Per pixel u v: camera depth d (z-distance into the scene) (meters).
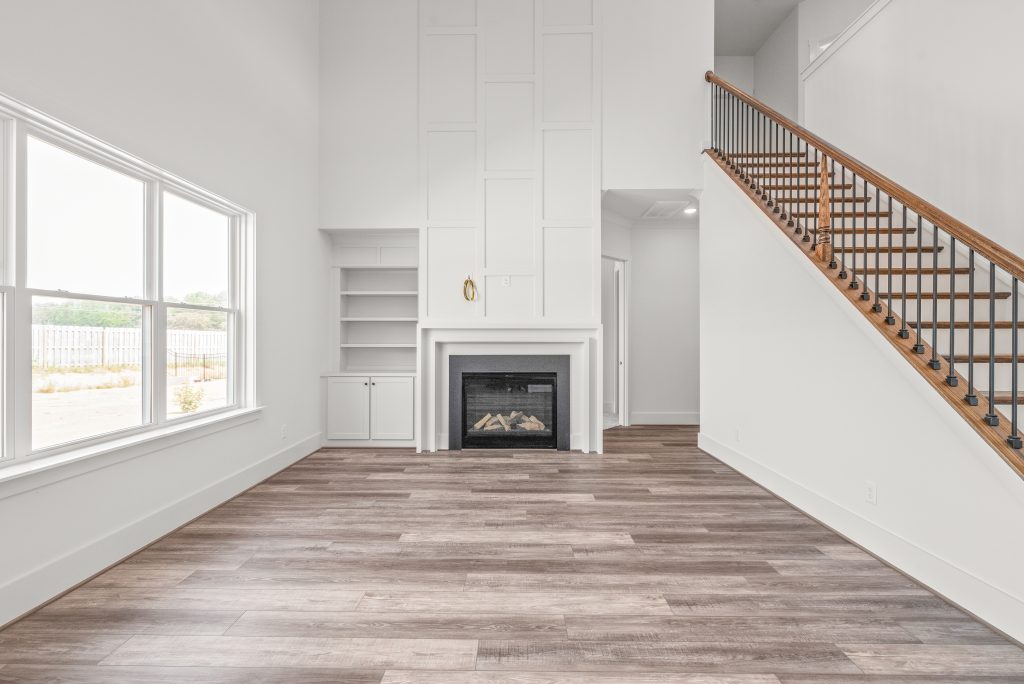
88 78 2.66
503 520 3.60
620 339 7.45
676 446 6.03
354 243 6.11
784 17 7.86
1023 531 2.14
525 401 5.93
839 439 3.34
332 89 5.79
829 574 2.79
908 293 3.81
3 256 2.35
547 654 2.08
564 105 5.73
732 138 5.23
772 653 2.09
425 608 2.43
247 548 3.11
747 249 4.61
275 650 2.09
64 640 2.15
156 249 3.31
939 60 4.07
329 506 3.89
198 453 3.67
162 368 3.36
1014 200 3.39
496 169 5.75
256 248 4.40
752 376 4.56
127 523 2.98
